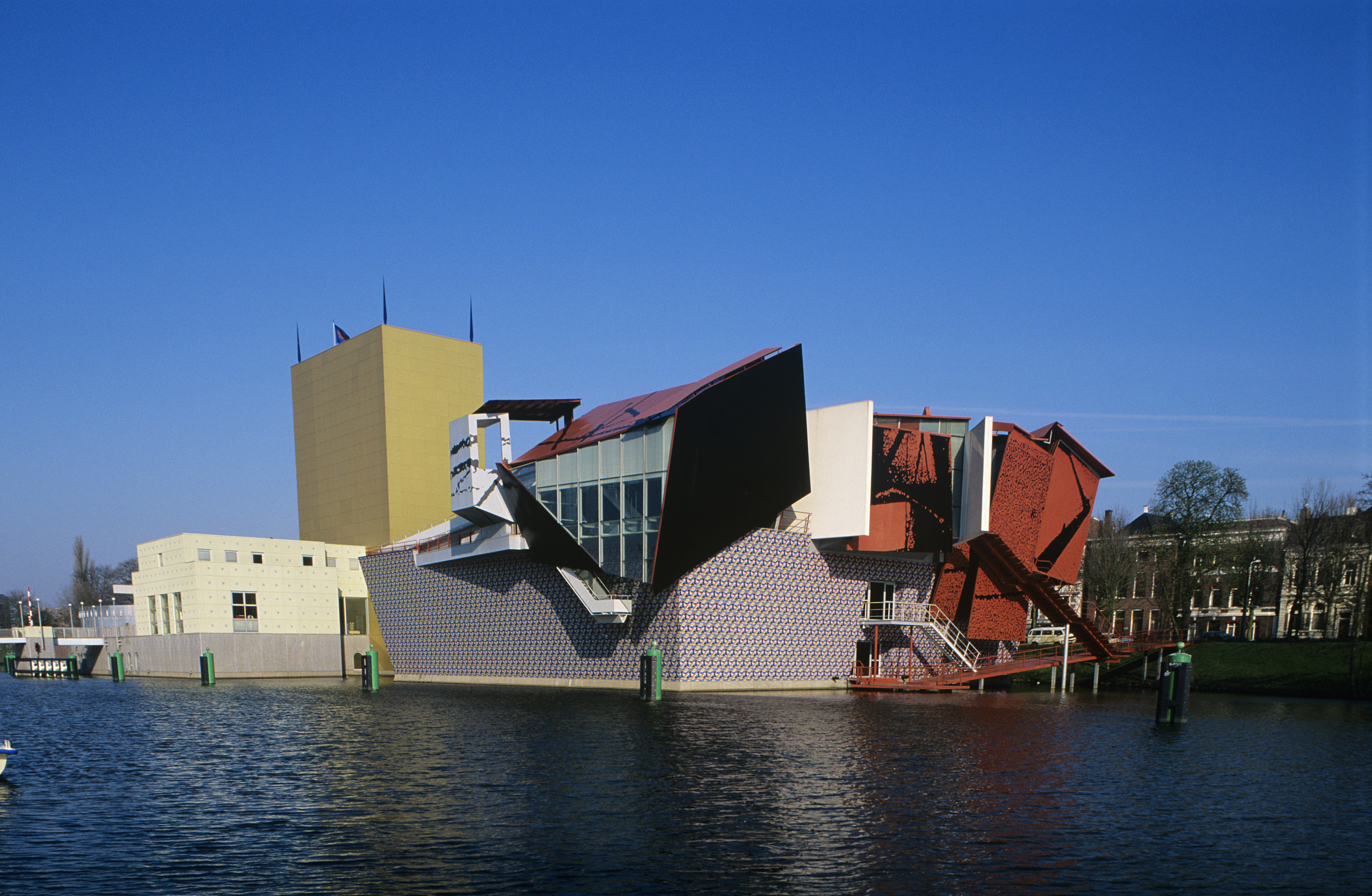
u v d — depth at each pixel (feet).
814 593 182.70
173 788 84.12
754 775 87.10
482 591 209.97
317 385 299.79
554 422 202.08
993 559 196.85
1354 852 65.16
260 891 55.62
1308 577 267.39
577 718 130.41
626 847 63.67
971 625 202.39
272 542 260.83
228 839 66.33
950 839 66.08
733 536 169.58
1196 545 259.60
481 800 77.25
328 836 66.69
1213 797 81.92
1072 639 213.87
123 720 140.26
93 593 555.69
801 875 58.13
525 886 56.03
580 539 173.88
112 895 54.85
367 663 197.16
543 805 75.15
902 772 89.76
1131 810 76.18
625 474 164.96
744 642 173.58
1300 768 97.19
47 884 56.85
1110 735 120.78
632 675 175.22
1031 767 94.48
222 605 252.01
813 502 182.70
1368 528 248.11
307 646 262.67
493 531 196.03
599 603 173.78
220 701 172.76
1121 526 356.38
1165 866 61.21
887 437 182.29
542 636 195.52
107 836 67.56
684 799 77.20
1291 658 222.89
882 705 154.20
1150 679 226.17
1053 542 207.51
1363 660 209.97
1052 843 65.92
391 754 100.01
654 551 159.02
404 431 274.98
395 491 272.31
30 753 106.83
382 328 273.54
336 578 270.46
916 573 198.29
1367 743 117.39
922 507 185.68
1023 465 196.65
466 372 288.71
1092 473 213.66
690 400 155.43
